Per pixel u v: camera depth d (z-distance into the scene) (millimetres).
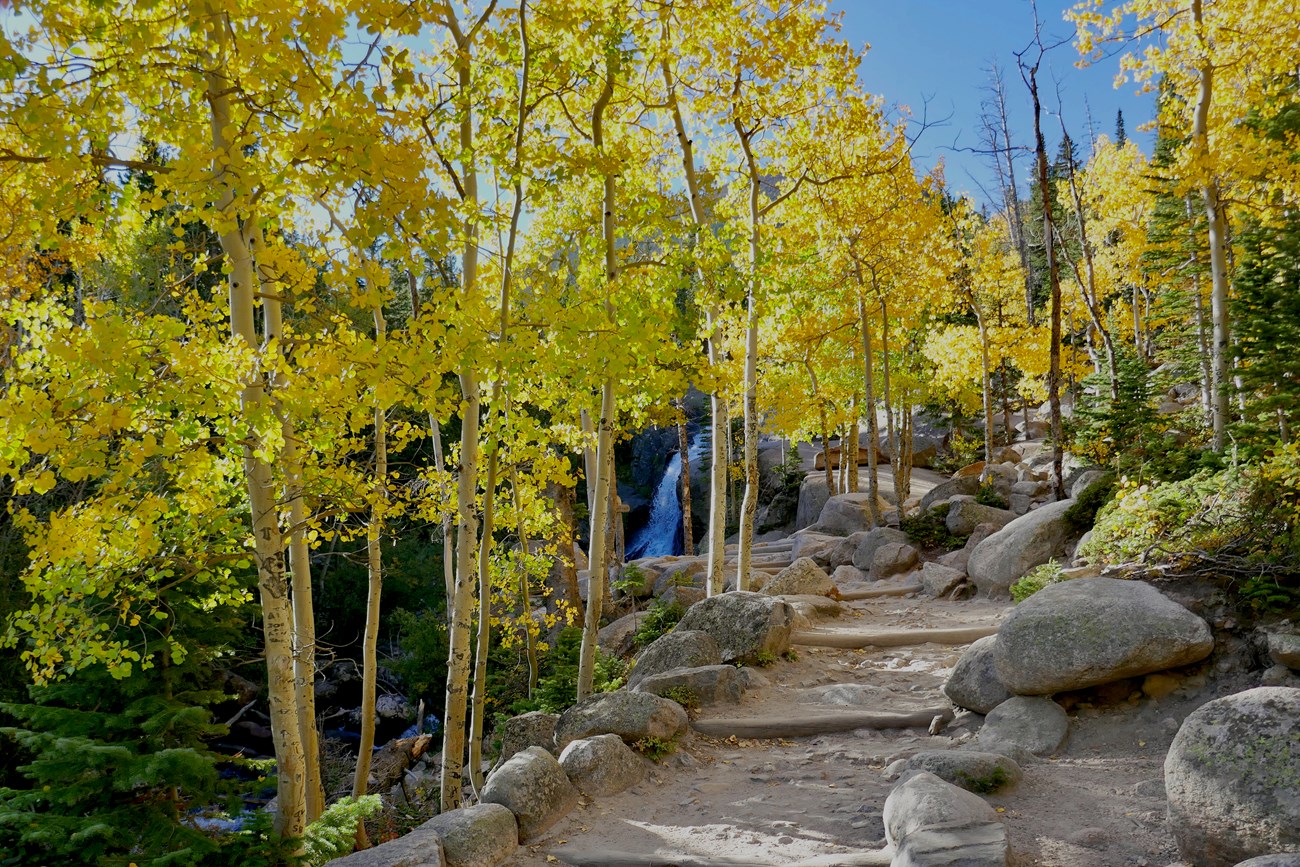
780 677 8141
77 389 4562
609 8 8602
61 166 4148
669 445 40812
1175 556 6734
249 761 6320
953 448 31984
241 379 5242
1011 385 33406
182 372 4836
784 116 12195
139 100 4684
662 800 5426
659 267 8812
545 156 7246
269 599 5676
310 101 4332
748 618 8547
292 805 5582
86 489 11602
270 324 6488
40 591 5773
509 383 6758
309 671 7070
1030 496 16875
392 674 19703
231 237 5480
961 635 8906
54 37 4168
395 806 10977
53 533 5461
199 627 7152
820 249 16469
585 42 7957
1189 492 7391
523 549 11875
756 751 6379
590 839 4781
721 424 11883
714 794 5473
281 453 6250
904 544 14656
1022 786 4715
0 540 11023
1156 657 5559
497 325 7027
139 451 4707
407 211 4531
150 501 5398
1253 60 12531
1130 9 12891
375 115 4348
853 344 20922
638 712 6242
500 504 11219
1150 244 19000
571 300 6984
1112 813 4250
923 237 17750
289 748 5645
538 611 15250
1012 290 27328
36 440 4316
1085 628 5762
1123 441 12781
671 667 7949
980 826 3805
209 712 5992
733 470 29406
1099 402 15977
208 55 4539
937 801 4000
